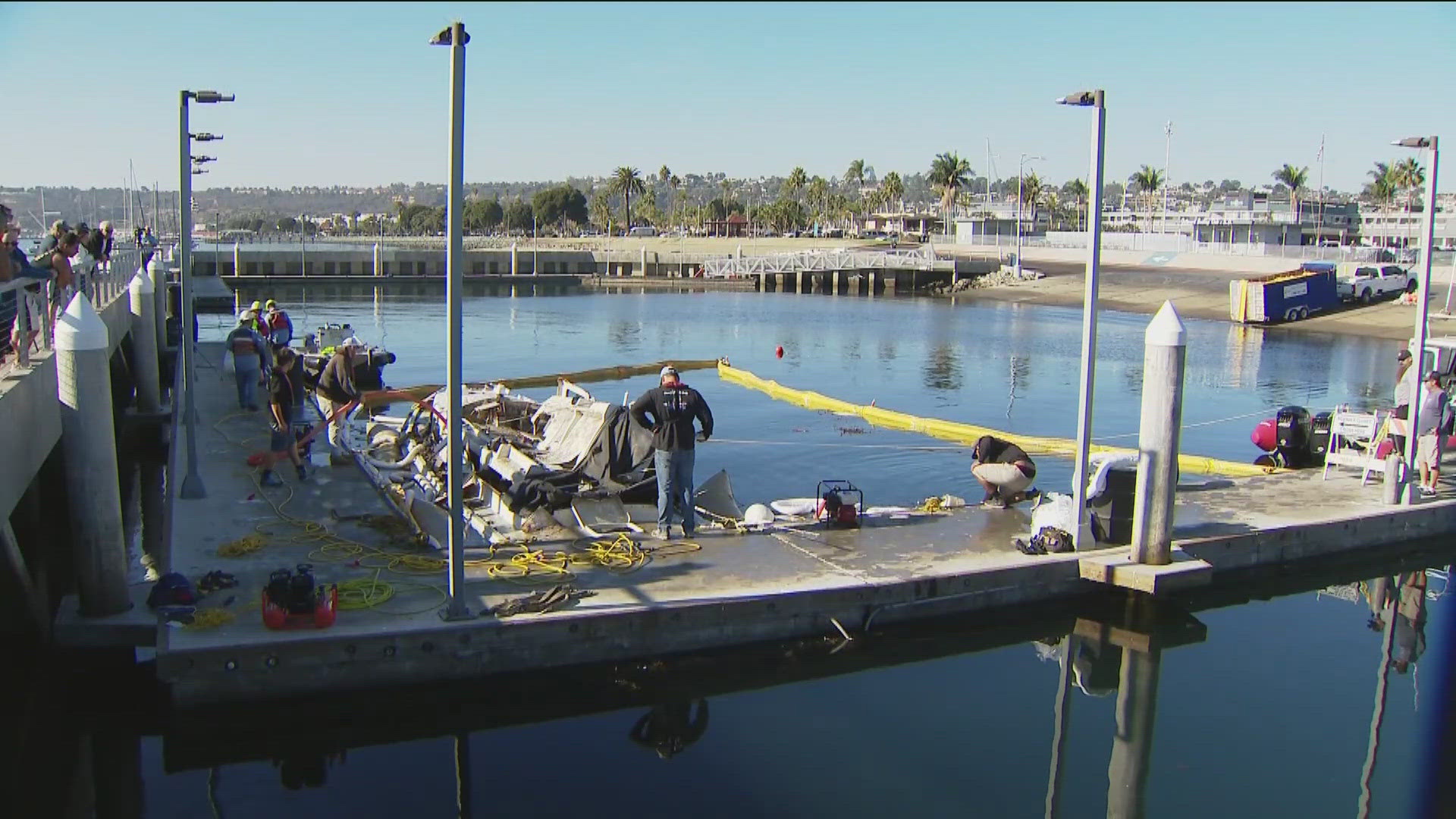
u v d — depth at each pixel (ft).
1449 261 250.16
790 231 528.22
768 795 26.96
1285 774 28.45
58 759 28.66
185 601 31.78
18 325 35.96
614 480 44.34
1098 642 38.55
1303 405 93.76
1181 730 31.22
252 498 44.29
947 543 41.24
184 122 43.68
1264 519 46.91
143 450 70.18
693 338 148.25
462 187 30.48
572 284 278.67
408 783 27.63
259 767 28.58
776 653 35.04
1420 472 52.85
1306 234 318.45
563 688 32.50
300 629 30.66
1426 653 37.42
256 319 88.28
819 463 67.21
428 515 42.63
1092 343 40.09
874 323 175.42
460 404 31.30
